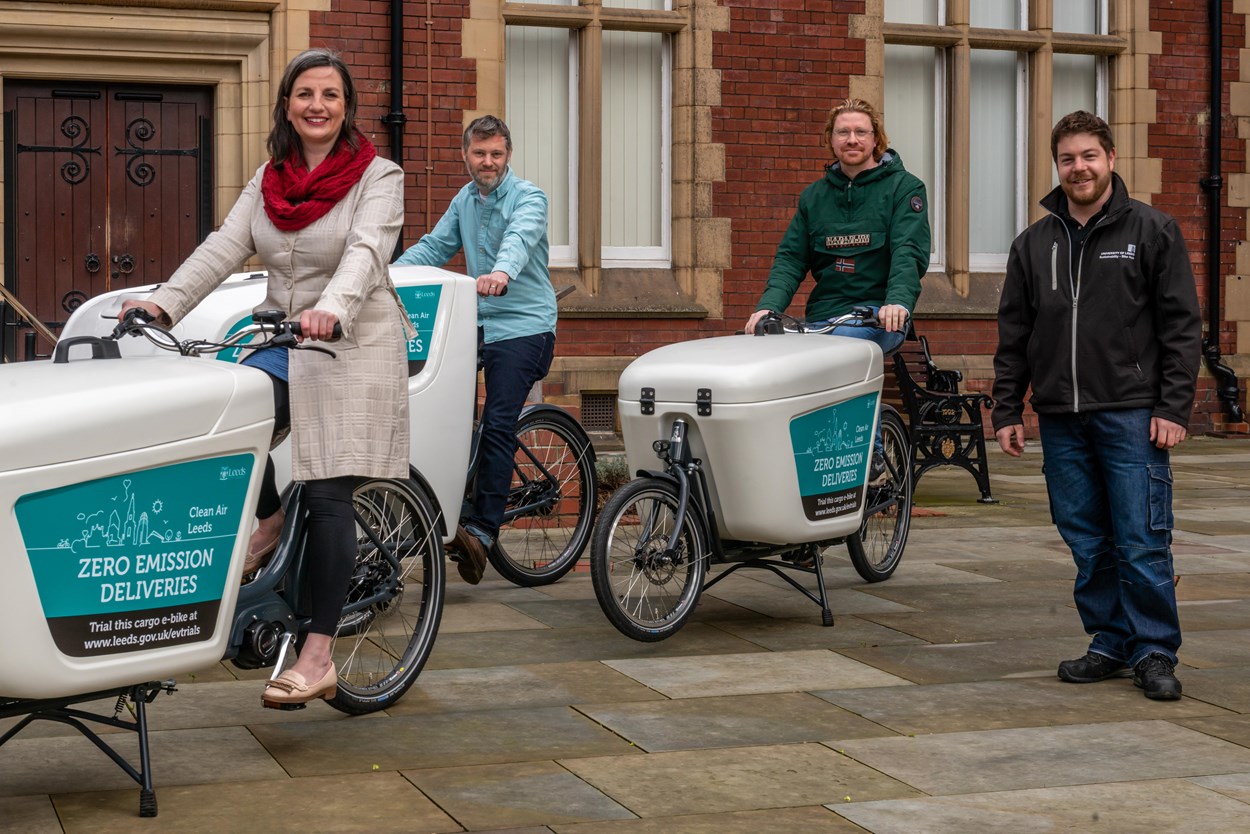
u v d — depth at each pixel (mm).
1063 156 4656
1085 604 4805
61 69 10492
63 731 4039
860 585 6367
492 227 6207
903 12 13109
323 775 3691
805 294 12344
